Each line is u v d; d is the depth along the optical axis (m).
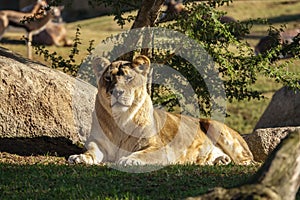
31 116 15.24
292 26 39.97
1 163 13.36
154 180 11.88
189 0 18.75
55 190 11.35
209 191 9.16
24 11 34.19
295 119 20.44
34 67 15.70
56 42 35.31
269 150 16.55
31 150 15.33
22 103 15.20
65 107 15.55
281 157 9.09
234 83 18.45
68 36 37.62
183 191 11.22
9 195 11.30
